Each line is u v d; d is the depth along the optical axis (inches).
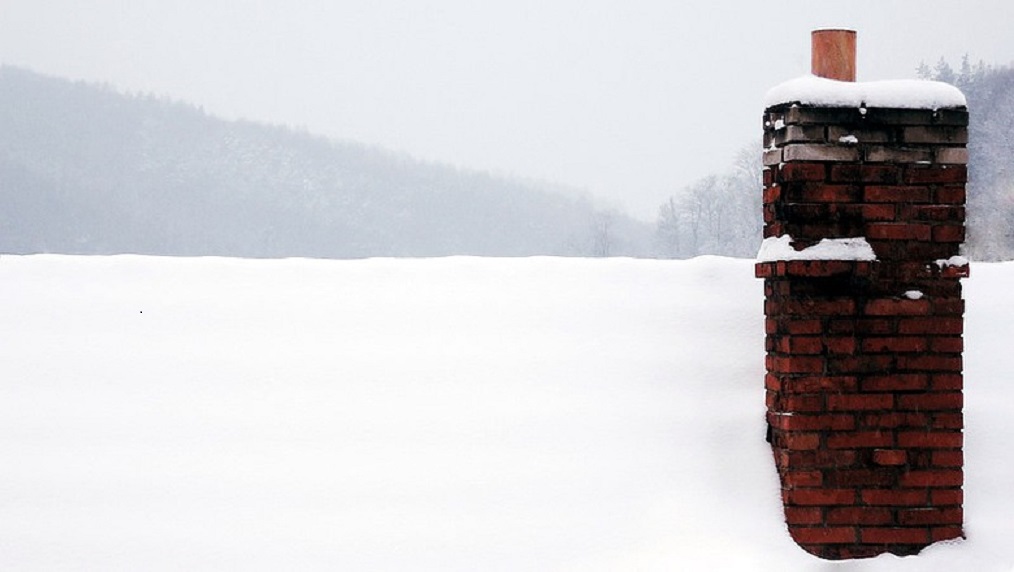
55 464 176.9
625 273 203.8
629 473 176.7
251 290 200.2
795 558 166.2
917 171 171.2
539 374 188.1
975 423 186.7
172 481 174.7
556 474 176.2
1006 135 1924.2
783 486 171.9
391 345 191.8
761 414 183.5
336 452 177.8
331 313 196.4
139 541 168.9
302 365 188.7
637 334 193.9
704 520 170.9
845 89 171.5
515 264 205.8
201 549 167.8
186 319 195.3
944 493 169.0
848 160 170.9
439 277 203.2
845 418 169.2
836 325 169.9
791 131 171.0
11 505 172.7
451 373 187.8
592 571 165.8
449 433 180.4
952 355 170.1
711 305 197.9
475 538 169.3
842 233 171.0
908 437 169.2
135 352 190.4
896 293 170.4
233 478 174.9
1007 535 170.7
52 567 166.6
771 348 177.9
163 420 181.6
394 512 171.6
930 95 171.5
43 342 191.8
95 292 199.3
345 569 165.8
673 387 187.0
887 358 169.9
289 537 168.9
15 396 184.9
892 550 168.6
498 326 194.7
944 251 171.2
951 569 164.7
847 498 168.6
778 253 171.8
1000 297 205.8
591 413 183.3
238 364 188.7
